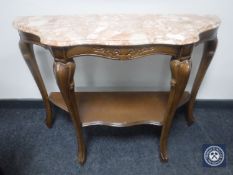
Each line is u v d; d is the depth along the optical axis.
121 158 1.21
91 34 0.86
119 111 1.21
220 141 1.31
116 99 1.30
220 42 1.30
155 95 1.34
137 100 1.30
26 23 1.00
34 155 1.24
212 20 1.03
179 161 1.20
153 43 0.83
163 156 1.17
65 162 1.20
